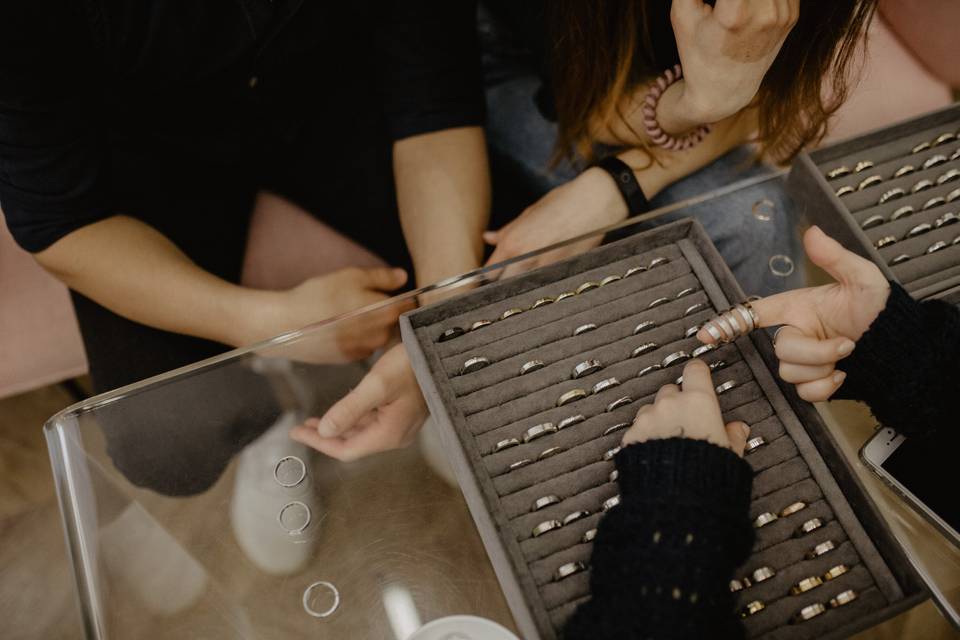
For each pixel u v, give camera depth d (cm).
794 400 70
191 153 110
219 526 72
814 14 82
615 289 74
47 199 92
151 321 101
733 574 60
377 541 71
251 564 71
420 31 105
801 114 94
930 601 70
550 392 70
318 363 78
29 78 83
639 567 57
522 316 73
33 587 126
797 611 63
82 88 91
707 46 77
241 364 78
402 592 70
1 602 125
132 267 97
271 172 118
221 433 75
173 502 73
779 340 67
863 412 75
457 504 73
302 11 96
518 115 123
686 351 71
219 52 95
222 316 99
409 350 72
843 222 77
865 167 82
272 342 77
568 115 106
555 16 95
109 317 103
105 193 99
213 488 73
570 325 72
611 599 56
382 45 106
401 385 78
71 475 73
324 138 119
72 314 103
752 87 80
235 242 113
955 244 80
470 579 70
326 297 102
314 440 75
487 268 78
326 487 73
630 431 66
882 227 80
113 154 106
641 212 105
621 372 71
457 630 65
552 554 64
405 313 70
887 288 67
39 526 131
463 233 108
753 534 61
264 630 69
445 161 110
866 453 73
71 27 87
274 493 73
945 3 102
